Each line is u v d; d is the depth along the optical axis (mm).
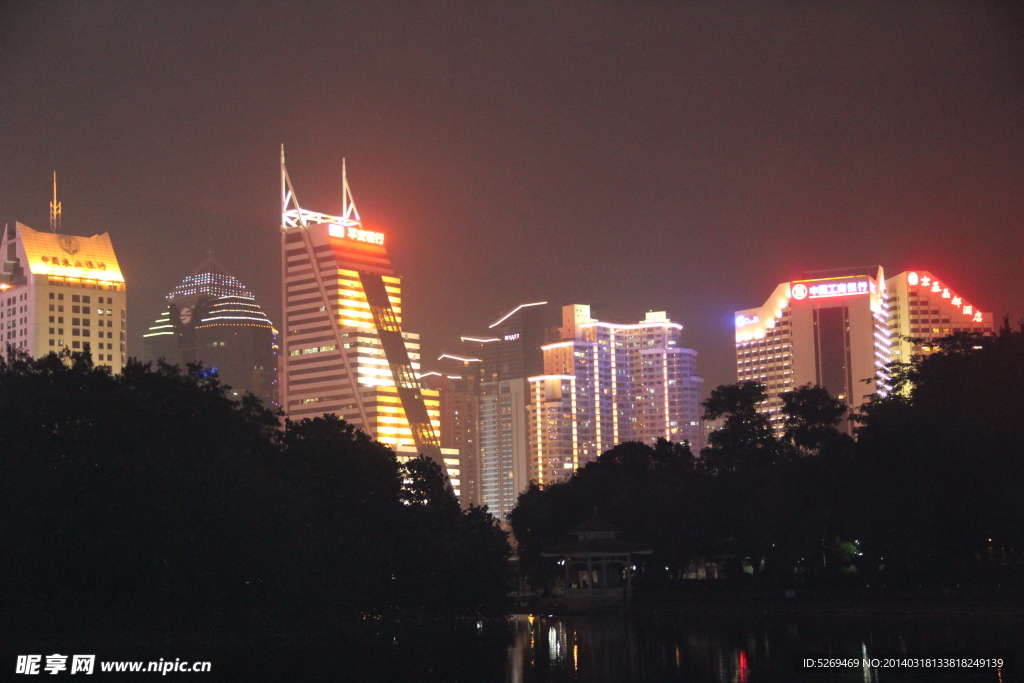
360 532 140375
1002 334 159250
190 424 125438
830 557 183750
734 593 173125
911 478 150000
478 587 150500
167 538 113125
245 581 121000
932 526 151125
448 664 93062
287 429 157000
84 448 116312
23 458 114312
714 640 109312
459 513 168875
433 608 147375
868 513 160500
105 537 110375
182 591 113500
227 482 118500
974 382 149875
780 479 176750
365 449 154125
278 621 124000
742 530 181500
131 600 115438
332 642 115312
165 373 133000
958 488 144500
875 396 183375
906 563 167750
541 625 140625
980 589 146875
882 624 123875
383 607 143375
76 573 111750
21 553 108125
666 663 90188
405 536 145875
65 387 121375
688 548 191625
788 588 173250
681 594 178125
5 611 108938
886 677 79312
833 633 113438
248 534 116375
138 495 112875
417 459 172125
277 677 85438
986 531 147250
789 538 176500
